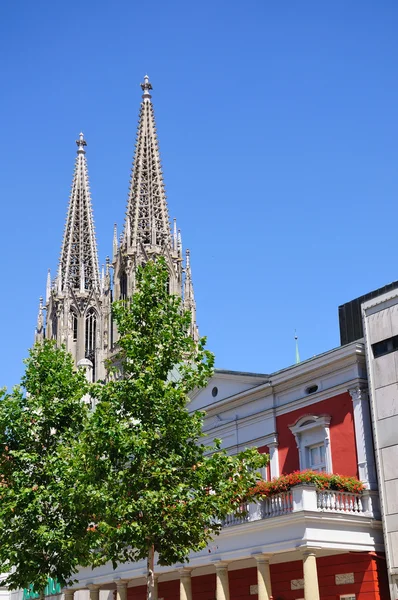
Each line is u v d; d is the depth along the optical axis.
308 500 30.03
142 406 27.30
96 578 40.69
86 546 29.61
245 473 27.75
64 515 31.73
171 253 125.06
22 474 32.38
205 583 38.47
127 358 29.14
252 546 31.69
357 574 31.03
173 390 27.20
